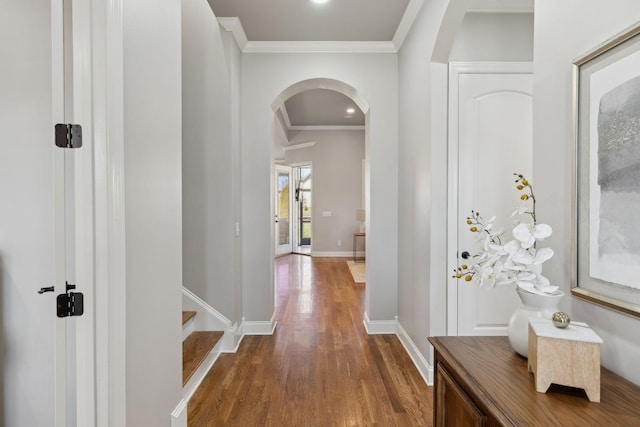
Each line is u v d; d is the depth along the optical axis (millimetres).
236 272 3189
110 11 1178
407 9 2834
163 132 1610
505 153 2598
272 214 3570
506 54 2596
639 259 837
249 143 3447
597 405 813
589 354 838
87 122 1160
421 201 2662
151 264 1484
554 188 1165
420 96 2691
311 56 3443
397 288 3465
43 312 1524
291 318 3959
